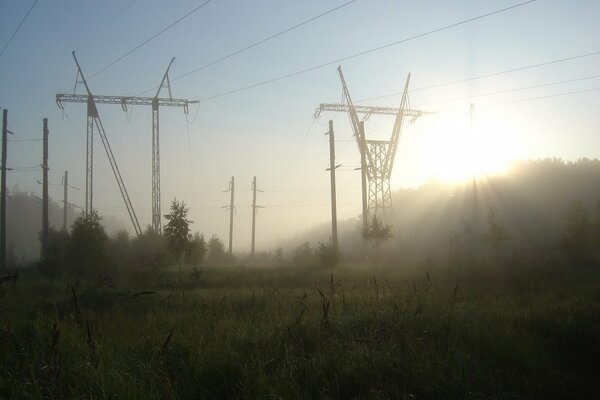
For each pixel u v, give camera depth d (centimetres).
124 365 670
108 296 1570
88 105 4562
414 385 640
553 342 898
